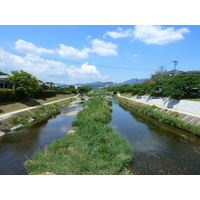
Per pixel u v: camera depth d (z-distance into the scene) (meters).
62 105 32.25
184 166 7.82
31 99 26.95
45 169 6.43
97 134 10.14
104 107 23.62
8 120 14.64
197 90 20.56
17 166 7.54
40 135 12.53
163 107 22.50
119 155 7.78
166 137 12.51
